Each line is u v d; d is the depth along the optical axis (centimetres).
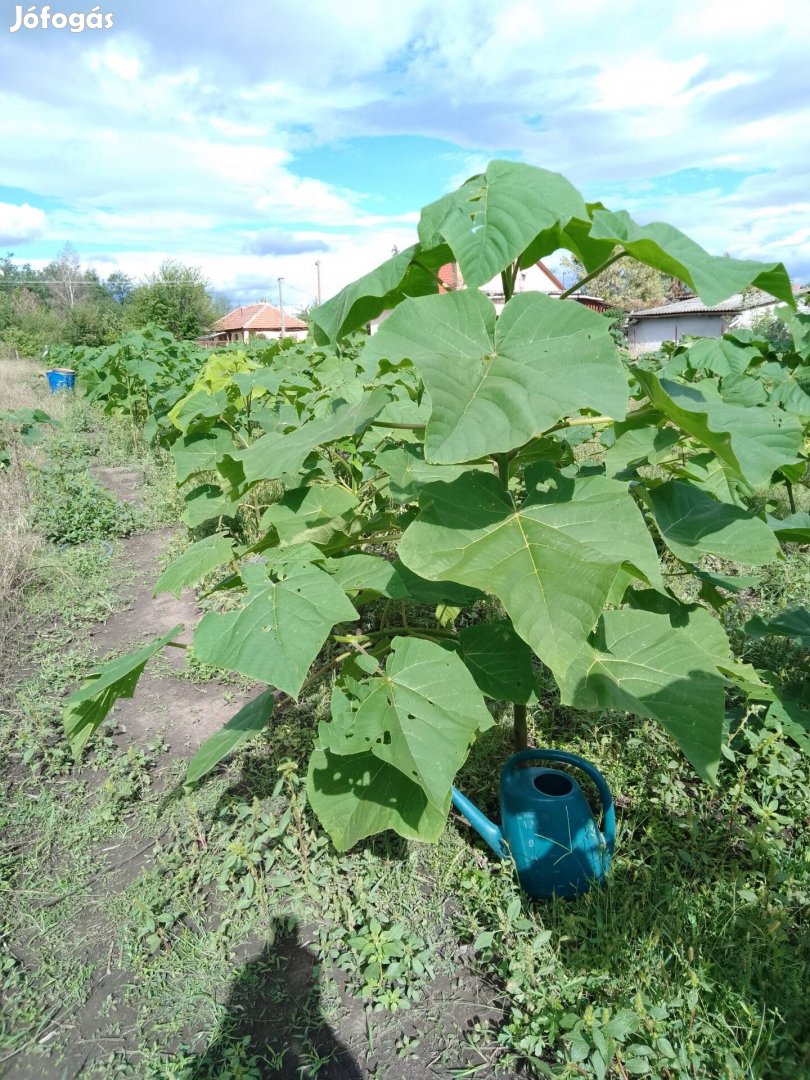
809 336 433
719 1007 186
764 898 210
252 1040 199
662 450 203
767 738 261
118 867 262
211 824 276
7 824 282
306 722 328
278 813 271
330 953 220
